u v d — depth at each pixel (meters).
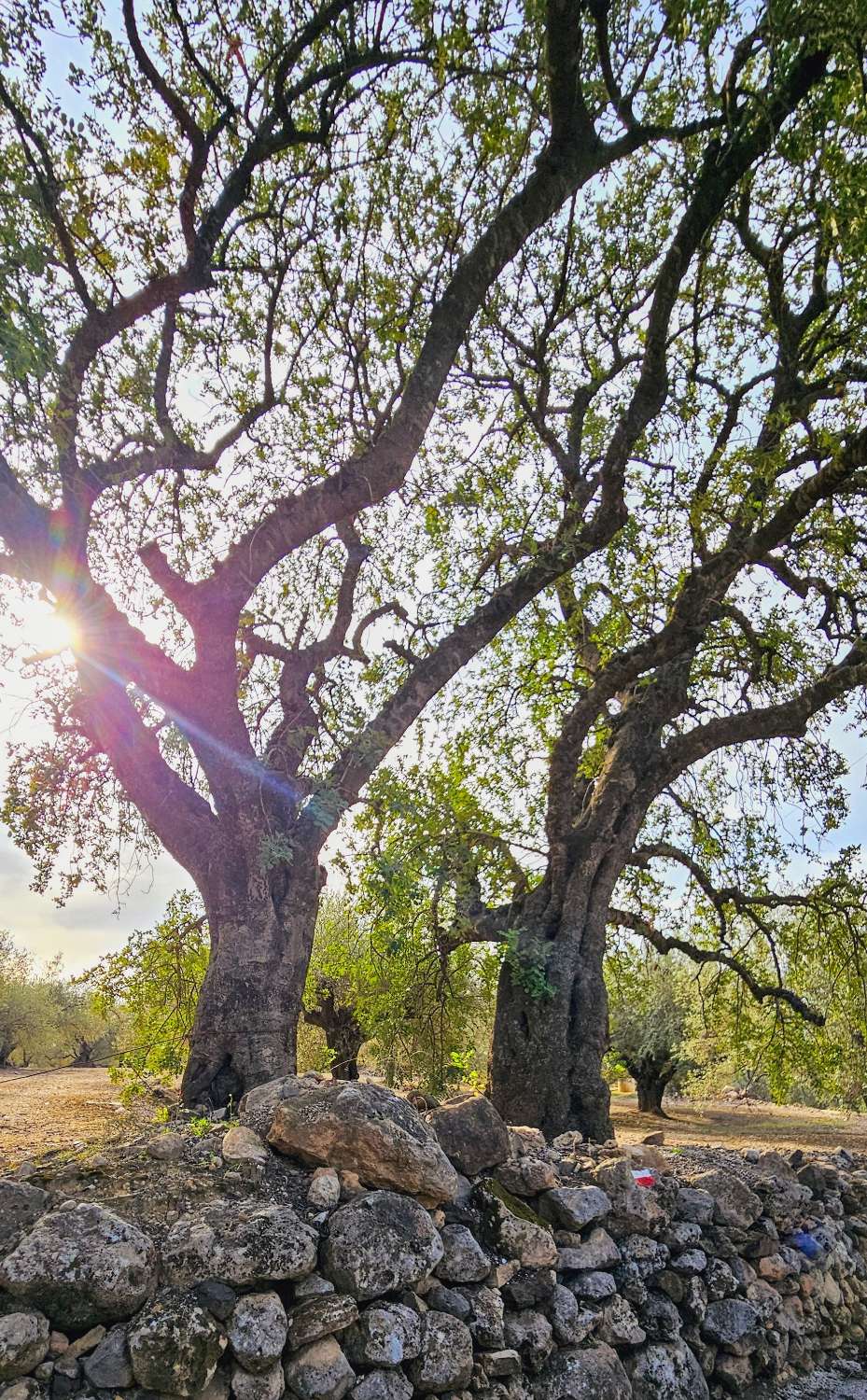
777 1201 6.00
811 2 5.86
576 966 7.93
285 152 8.16
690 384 9.52
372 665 9.05
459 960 9.02
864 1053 13.04
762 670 10.41
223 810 6.40
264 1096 4.45
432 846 8.18
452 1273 3.67
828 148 6.37
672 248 7.43
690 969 22.77
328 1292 3.18
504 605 7.82
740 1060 12.28
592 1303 4.23
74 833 8.05
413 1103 4.72
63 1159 3.71
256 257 8.29
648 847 10.05
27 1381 2.61
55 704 7.47
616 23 7.29
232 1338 2.87
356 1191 3.55
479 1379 3.51
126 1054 7.92
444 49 6.84
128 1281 2.81
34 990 32.84
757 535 7.80
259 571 6.78
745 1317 5.02
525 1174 4.37
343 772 6.93
